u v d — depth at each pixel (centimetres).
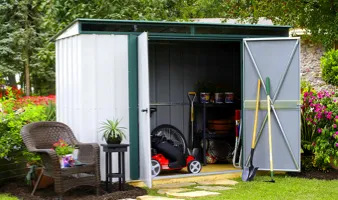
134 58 642
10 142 602
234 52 873
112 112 630
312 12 998
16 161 656
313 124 712
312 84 1277
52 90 1739
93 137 620
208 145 794
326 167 705
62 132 614
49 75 1667
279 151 684
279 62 681
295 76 678
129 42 640
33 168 602
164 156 683
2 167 637
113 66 632
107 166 595
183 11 1235
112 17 972
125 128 635
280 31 723
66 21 1007
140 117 634
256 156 688
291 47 678
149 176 598
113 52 632
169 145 683
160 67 829
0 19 1597
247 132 694
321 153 692
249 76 693
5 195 576
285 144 682
